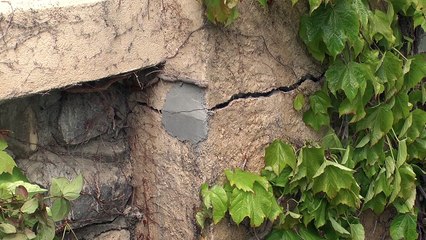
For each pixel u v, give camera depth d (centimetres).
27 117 166
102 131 179
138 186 187
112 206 182
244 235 180
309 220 183
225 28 166
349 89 177
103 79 170
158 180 181
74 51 155
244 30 169
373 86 181
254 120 176
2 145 155
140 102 180
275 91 178
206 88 166
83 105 174
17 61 147
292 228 183
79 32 154
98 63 159
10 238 149
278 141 178
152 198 184
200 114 168
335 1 172
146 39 166
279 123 181
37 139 169
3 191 149
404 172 193
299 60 181
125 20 161
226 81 169
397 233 204
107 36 159
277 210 173
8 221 150
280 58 177
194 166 172
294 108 182
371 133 189
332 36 173
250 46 171
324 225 189
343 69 179
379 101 188
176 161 176
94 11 156
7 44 145
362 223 207
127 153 186
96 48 158
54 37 151
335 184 179
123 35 161
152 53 167
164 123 176
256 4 169
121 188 183
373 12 187
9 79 147
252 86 174
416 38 202
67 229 171
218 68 167
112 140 183
